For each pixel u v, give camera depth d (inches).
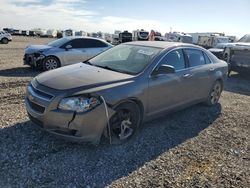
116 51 222.8
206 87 254.7
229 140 200.5
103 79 171.8
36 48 446.6
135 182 140.3
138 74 185.6
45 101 159.0
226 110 270.5
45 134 182.5
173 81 207.8
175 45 223.9
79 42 465.7
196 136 203.2
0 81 342.0
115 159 160.4
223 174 154.1
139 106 185.8
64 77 174.2
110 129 169.0
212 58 268.1
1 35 1176.8
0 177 136.2
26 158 154.1
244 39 607.2
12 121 201.5
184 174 151.1
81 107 154.2
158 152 173.3
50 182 135.7
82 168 149.1
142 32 1504.7
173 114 244.5
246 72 454.6
